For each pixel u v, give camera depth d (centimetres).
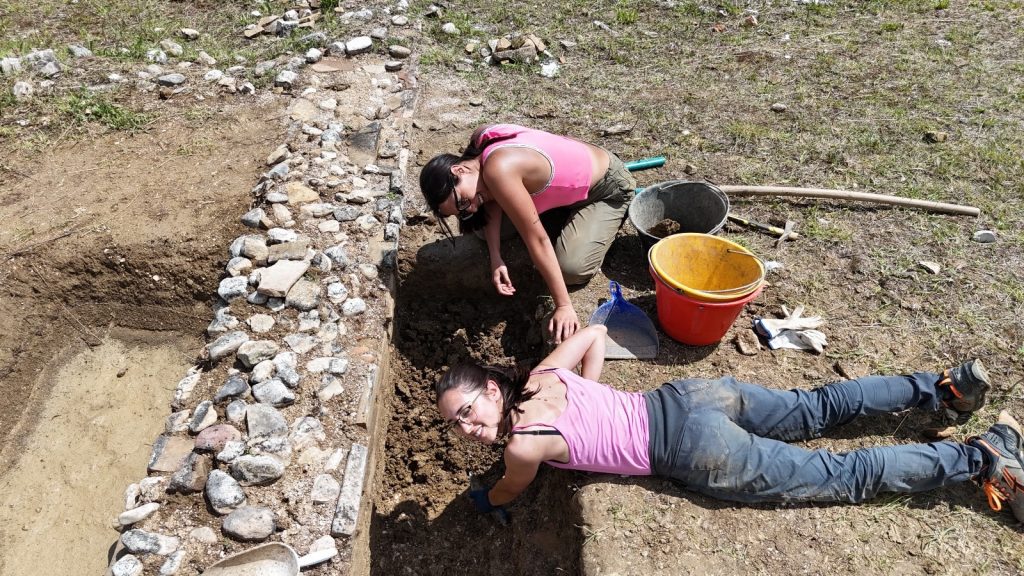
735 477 254
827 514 261
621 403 266
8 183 436
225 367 326
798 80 541
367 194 416
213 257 394
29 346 386
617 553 250
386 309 357
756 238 391
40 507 344
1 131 466
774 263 372
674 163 451
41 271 393
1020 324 336
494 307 398
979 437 264
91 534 334
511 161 303
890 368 317
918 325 338
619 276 371
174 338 401
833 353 325
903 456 258
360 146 460
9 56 525
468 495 329
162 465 287
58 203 422
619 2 652
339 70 539
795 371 317
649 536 254
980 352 324
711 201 368
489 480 333
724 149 464
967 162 443
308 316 347
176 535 264
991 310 344
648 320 329
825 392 280
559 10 638
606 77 550
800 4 655
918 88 527
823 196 402
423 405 367
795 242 387
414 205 414
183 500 275
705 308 298
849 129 478
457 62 558
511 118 498
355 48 555
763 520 260
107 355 399
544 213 377
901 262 372
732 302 294
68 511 343
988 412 297
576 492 269
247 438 292
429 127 488
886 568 247
